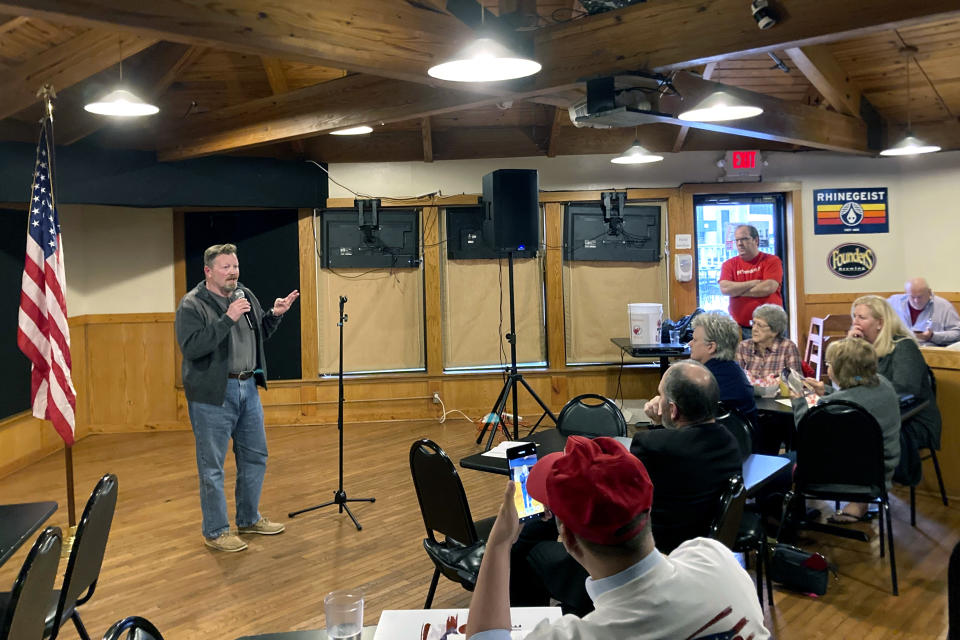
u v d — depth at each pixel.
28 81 4.48
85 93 5.27
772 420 4.32
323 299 7.09
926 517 4.30
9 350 5.64
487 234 5.95
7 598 2.47
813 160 7.18
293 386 7.07
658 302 7.27
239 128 5.66
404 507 4.71
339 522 4.47
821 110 6.15
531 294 7.23
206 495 4.04
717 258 7.34
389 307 7.16
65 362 3.51
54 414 3.46
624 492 1.18
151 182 6.05
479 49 3.03
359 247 7.05
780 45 3.59
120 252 6.90
